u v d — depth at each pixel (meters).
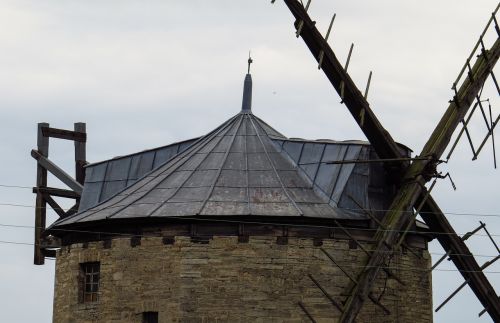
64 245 49.47
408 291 48.34
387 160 46.81
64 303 48.69
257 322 45.34
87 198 53.56
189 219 45.94
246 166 48.56
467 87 49.78
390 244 46.31
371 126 47.41
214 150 49.66
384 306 47.12
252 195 46.94
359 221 46.78
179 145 52.19
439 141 48.34
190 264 45.75
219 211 45.91
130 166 53.06
